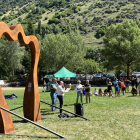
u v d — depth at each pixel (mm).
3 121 6922
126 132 6914
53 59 44750
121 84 18297
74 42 62406
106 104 13383
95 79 38969
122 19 165375
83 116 9672
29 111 8828
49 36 46281
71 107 12648
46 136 6594
